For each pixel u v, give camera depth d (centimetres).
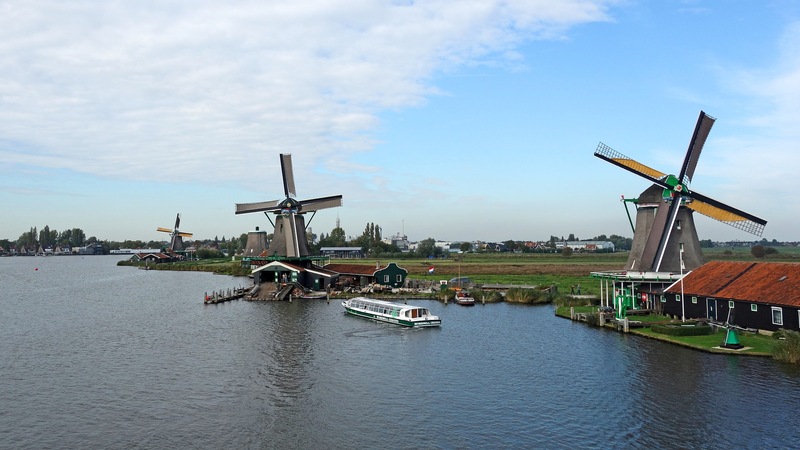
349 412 3509
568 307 7838
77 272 18538
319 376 4322
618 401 3634
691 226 7012
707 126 6838
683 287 6291
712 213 7025
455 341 5634
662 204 7062
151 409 3578
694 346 4956
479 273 13875
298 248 10638
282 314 7575
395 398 3778
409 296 9325
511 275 13312
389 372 4434
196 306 8600
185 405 3653
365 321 6931
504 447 2955
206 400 3753
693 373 4169
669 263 6925
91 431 3212
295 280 10088
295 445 3006
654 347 5131
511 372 4397
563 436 3089
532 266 16288
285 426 3278
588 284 10875
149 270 19575
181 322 6931
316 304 8712
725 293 5647
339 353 5100
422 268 15600
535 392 3869
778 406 3441
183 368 4581
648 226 7444
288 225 10644
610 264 17200
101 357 4994
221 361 4809
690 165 7000
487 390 3934
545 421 3316
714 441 2981
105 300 9588
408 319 6400
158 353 5138
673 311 6400
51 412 3528
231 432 3191
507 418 3381
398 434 3147
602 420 3312
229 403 3691
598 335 5862
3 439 3097
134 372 4466
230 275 15788
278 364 4694
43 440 3083
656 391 3797
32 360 4894
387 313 6825
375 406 3619
